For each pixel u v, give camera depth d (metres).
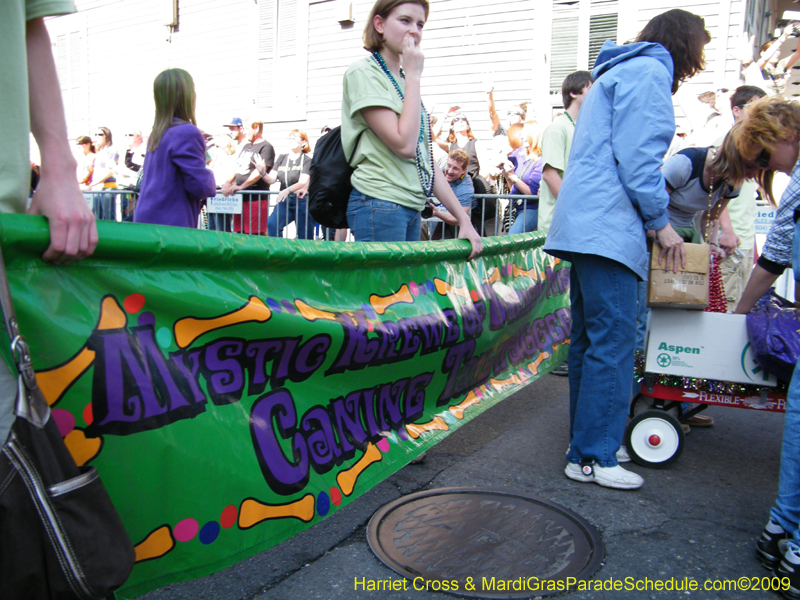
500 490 2.82
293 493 2.10
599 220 2.71
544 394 4.45
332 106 11.16
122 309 1.63
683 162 3.14
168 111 3.75
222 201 7.98
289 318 2.14
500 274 3.80
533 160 5.80
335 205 3.24
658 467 3.10
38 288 1.44
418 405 3.03
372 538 2.39
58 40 15.35
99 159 10.34
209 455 1.81
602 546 2.34
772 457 3.30
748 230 5.40
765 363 2.87
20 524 1.12
